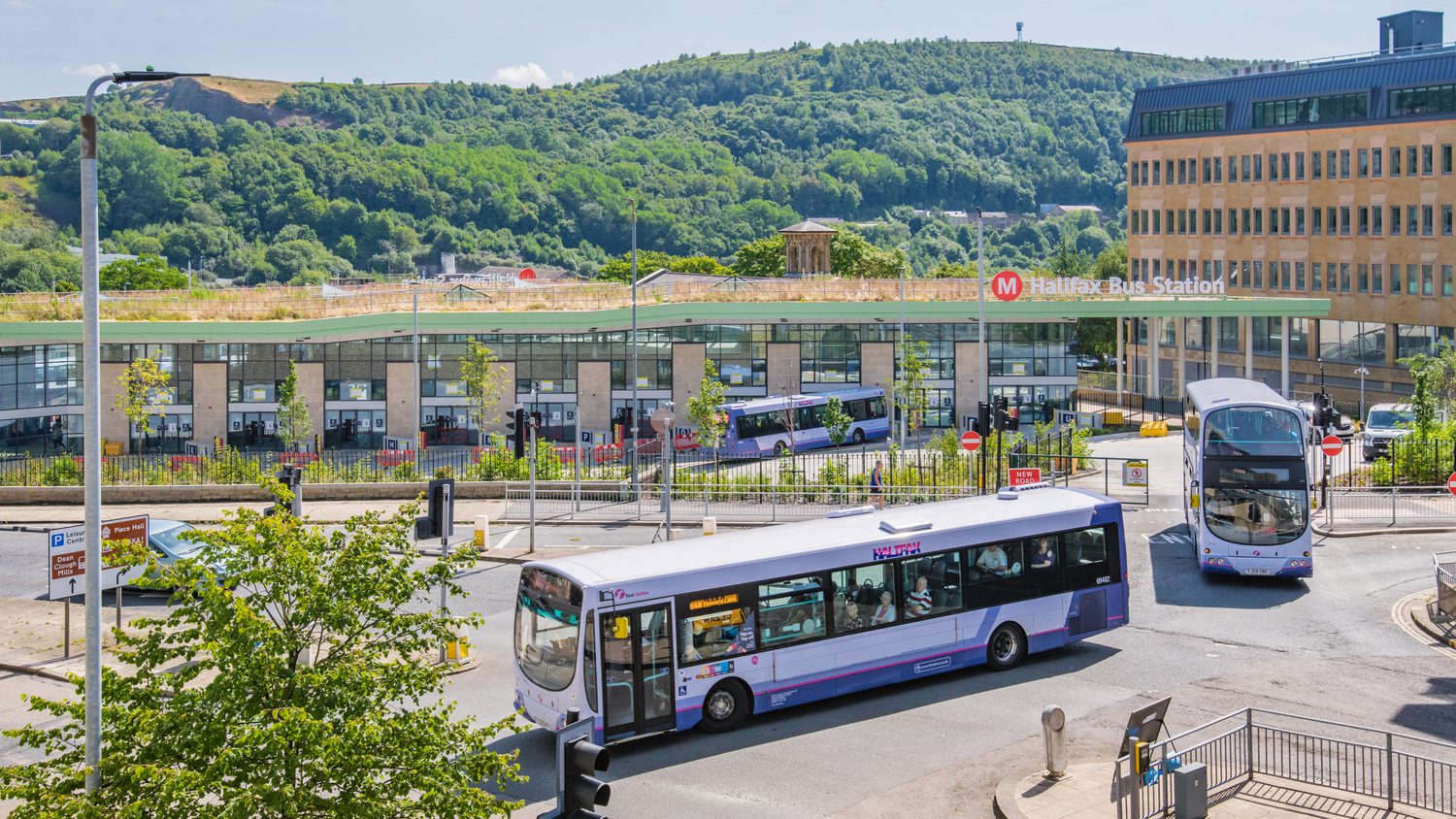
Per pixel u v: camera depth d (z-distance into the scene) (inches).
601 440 2910.9
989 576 1071.0
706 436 2501.2
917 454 2346.2
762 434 2682.1
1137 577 1408.7
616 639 898.1
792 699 975.0
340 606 637.3
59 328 2871.6
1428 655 1103.6
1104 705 977.5
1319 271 4077.3
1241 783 800.9
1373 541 1611.7
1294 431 1346.0
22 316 2928.2
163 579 631.8
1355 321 3983.8
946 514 1087.0
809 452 2714.1
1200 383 1533.0
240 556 651.5
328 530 1713.8
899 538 1026.7
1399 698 984.3
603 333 2992.1
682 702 925.2
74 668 1108.5
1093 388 3673.7
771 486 1969.7
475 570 1503.4
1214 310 3110.2
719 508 1902.1
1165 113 4571.9
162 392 2847.0
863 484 1988.2
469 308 2974.9
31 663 1125.1
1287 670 1063.6
